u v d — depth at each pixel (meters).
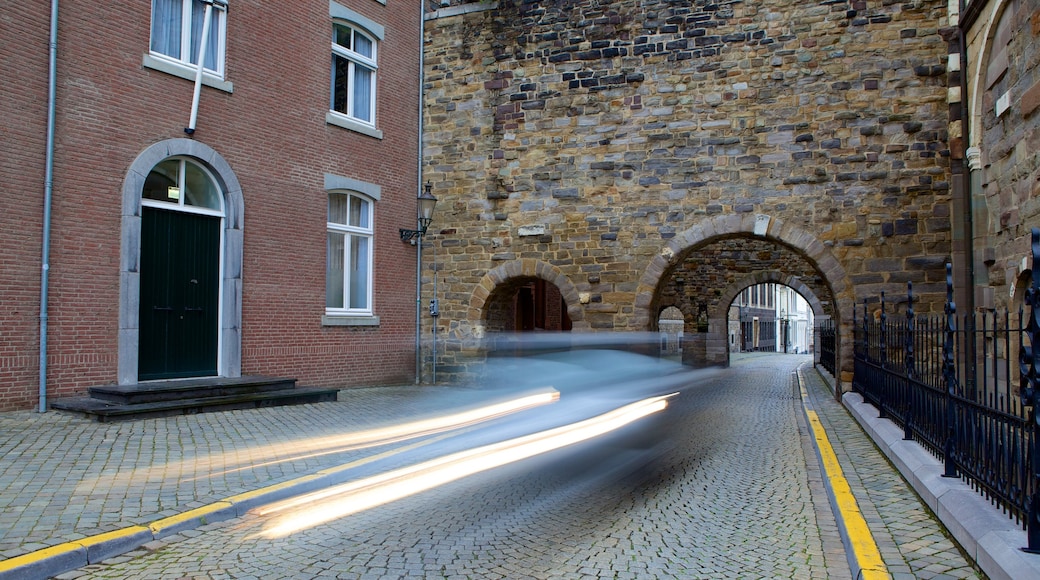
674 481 7.63
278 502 6.57
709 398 16.30
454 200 16.78
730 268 26.05
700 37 14.95
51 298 10.12
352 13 15.24
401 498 6.73
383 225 16.06
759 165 14.49
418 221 16.94
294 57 13.90
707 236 14.74
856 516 5.80
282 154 13.61
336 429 9.55
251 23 13.06
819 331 27.33
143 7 11.34
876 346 11.52
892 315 13.60
